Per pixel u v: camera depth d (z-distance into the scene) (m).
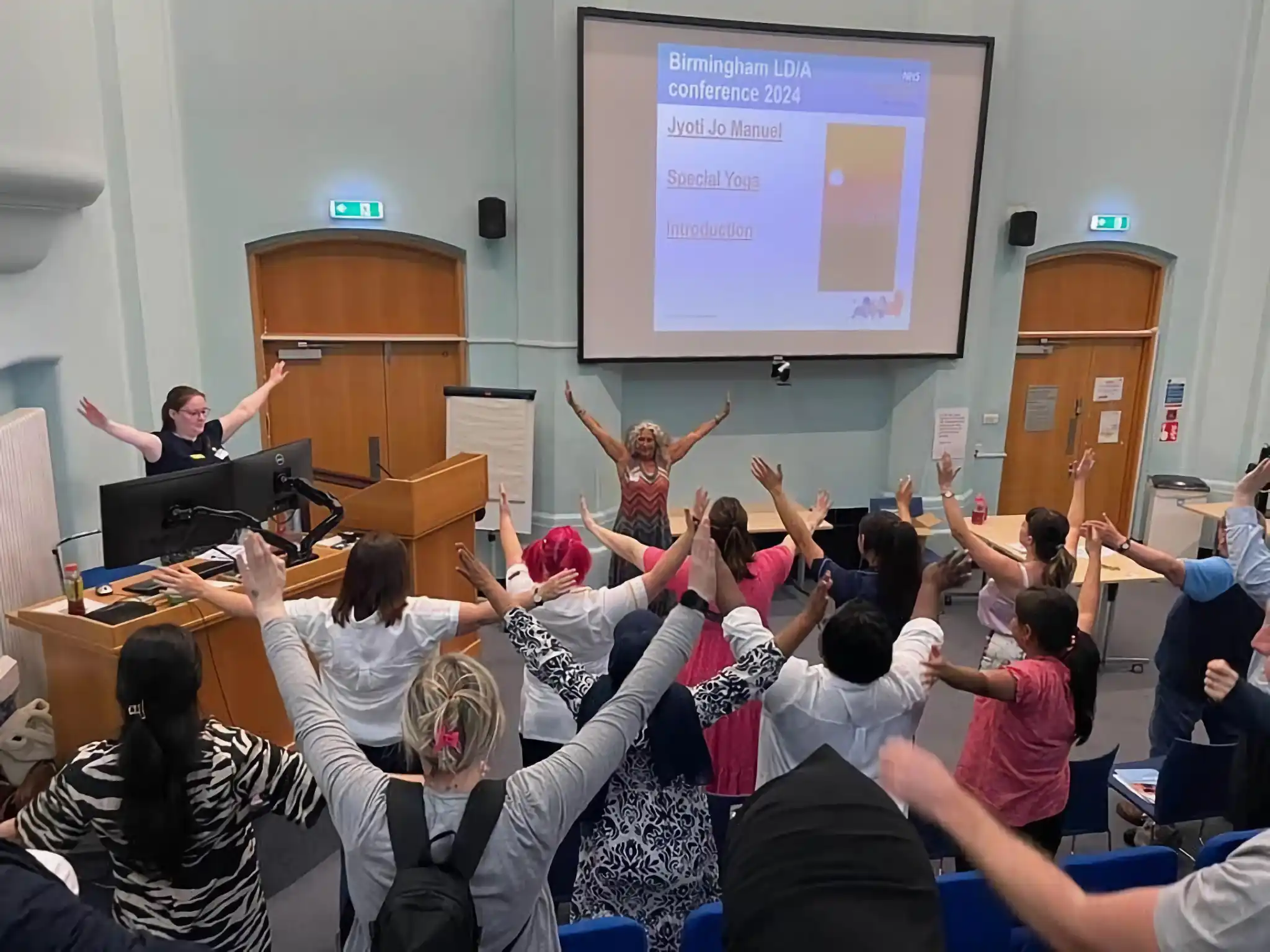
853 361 6.48
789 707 2.20
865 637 2.14
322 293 5.68
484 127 5.64
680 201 5.66
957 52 5.77
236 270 5.40
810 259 5.92
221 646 3.04
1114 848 3.49
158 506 2.97
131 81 4.80
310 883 3.10
